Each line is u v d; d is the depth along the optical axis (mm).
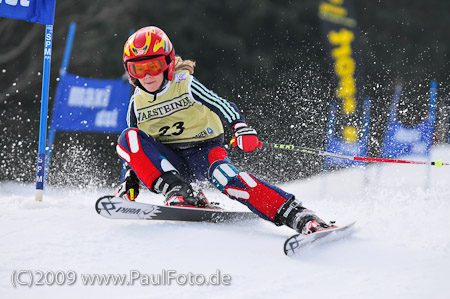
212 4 65688
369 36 70062
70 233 10930
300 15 67688
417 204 14578
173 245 10547
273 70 64125
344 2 68688
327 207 16078
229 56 64375
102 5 61250
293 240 10148
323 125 38719
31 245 10078
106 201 11367
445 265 10070
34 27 58125
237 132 12836
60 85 28031
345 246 11195
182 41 63656
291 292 8523
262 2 66375
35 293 8031
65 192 23766
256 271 9414
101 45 59781
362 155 35656
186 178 14016
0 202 14352
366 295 8469
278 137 49469
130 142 12648
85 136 51406
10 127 54938
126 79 28750
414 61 70438
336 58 67125
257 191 11930
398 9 72312
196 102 13180
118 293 8203
